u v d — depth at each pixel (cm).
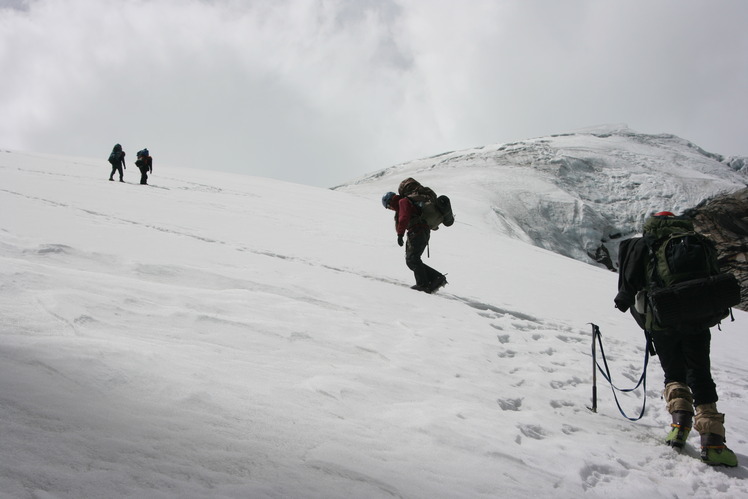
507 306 897
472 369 482
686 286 386
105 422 201
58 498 153
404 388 377
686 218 420
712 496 332
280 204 2136
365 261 1103
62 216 1012
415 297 782
